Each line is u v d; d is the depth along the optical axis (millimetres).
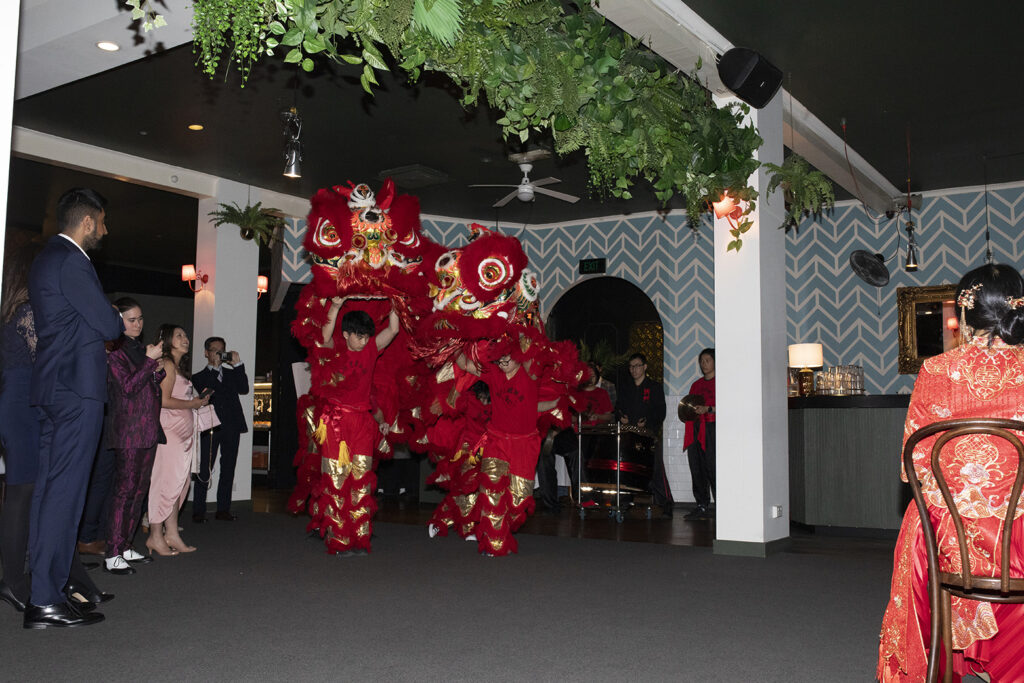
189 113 6727
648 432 8047
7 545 3805
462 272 5355
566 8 4895
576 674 2902
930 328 8977
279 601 4094
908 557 2471
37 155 7184
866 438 7070
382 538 6414
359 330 5605
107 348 4570
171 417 5461
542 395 5965
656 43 5273
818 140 7113
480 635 3439
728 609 3979
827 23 5285
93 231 3668
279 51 5555
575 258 10570
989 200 8781
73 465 3506
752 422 5758
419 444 6453
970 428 2258
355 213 5512
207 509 8203
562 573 4938
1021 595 2271
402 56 3311
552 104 3627
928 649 2439
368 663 3018
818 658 3129
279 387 10938
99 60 5336
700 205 5281
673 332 9922
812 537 6961
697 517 8102
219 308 8453
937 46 5590
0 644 3250
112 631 3475
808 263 9695
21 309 3758
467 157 7887
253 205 8891
